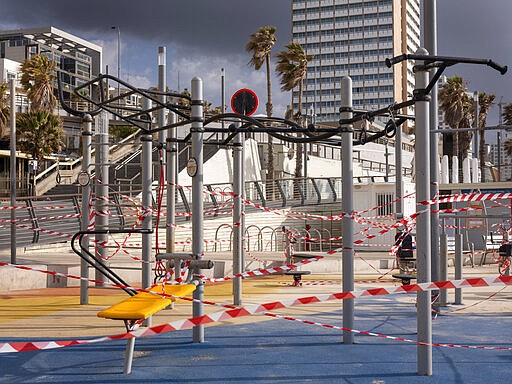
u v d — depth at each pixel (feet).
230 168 121.08
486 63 17.38
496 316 30.37
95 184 36.22
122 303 19.02
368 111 22.41
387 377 18.11
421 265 18.33
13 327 26.81
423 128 18.49
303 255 52.29
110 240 67.51
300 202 112.27
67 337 24.30
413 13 581.53
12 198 51.75
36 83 157.48
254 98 35.76
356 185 96.43
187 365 19.49
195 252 22.53
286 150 145.28
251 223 95.71
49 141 144.36
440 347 22.77
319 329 26.11
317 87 540.11
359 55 529.45
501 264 51.62
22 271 41.57
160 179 28.76
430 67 18.34
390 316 30.09
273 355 20.97
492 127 29.14
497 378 18.04
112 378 17.90
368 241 90.63
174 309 32.01
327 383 17.44
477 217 30.30
